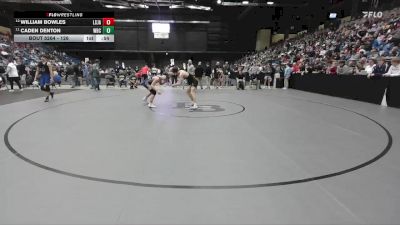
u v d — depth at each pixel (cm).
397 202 278
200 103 984
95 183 317
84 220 244
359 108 882
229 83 2069
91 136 522
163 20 3419
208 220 246
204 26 3525
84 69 1862
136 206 268
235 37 3594
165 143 478
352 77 1119
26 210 260
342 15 2642
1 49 2102
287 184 317
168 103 982
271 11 2870
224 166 371
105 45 3438
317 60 1608
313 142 489
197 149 445
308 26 3162
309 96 1242
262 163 383
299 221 244
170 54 3619
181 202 276
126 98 1133
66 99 1091
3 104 939
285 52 2495
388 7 1716
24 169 358
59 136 522
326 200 281
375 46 1304
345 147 461
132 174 343
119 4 2539
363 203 276
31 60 2292
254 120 680
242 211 260
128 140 496
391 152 436
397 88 894
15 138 507
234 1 2530
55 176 337
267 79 1853
